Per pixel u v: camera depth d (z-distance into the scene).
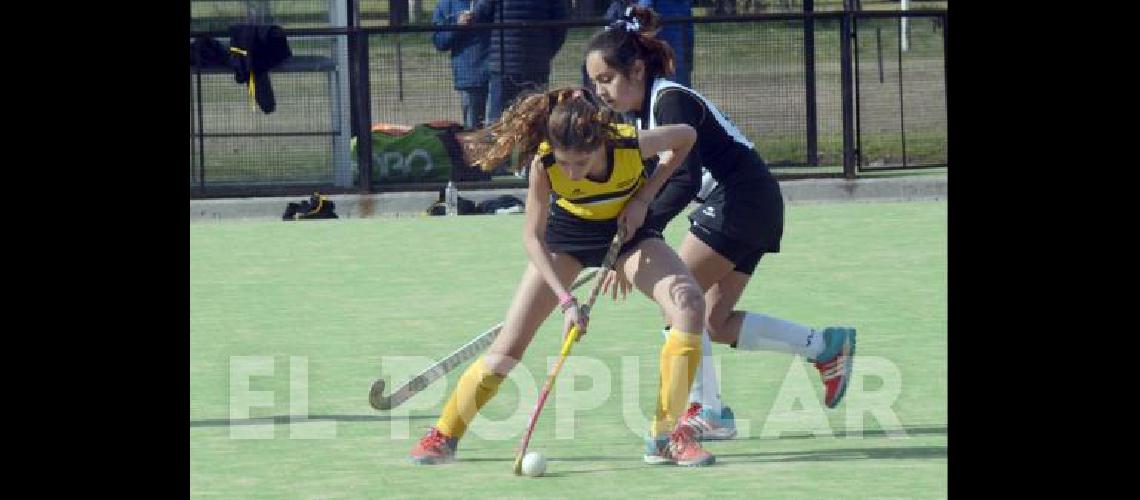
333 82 41.12
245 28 39.41
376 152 40.78
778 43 43.38
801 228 36.31
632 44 17.75
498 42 40.31
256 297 28.66
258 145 44.12
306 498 15.60
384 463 17.05
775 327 18.61
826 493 15.42
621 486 15.84
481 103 40.88
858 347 23.14
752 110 43.53
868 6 68.44
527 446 16.77
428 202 40.44
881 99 50.91
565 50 45.31
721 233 18.08
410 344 24.25
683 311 16.88
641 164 16.75
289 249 34.78
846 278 29.66
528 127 16.53
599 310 26.56
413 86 47.09
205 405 20.09
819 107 48.56
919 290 28.16
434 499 15.47
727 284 18.53
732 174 18.09
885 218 37.56
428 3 64.69
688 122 17.59
